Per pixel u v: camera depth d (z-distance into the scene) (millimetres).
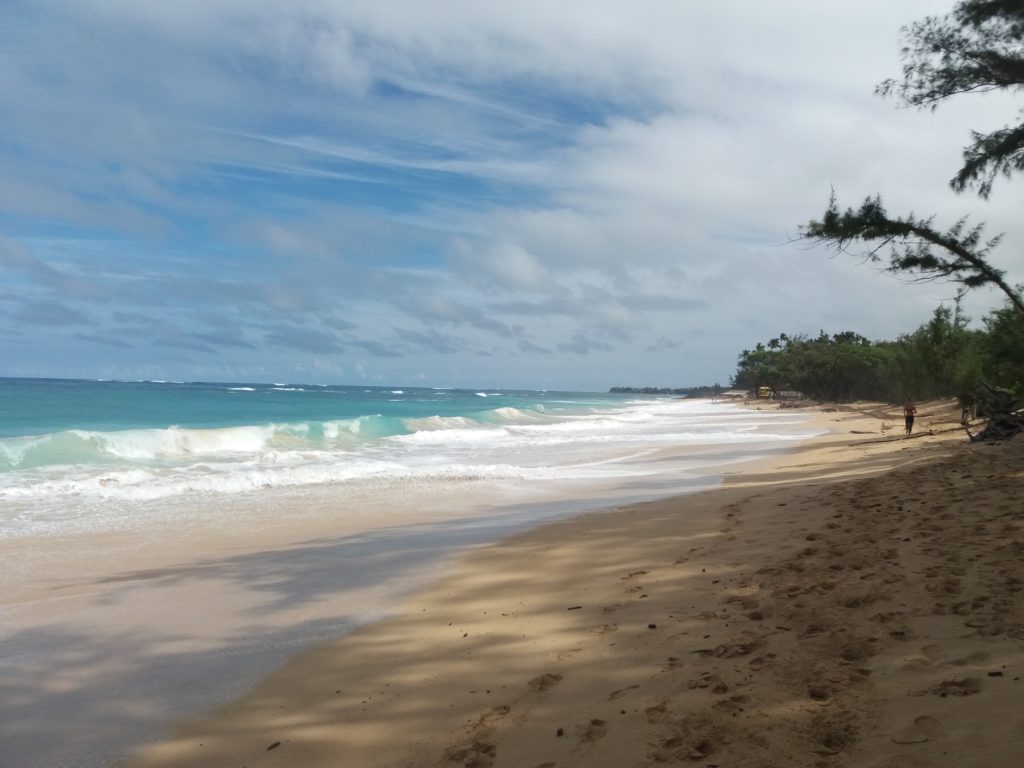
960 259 13703
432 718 4270
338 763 3836
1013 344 20797
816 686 4031
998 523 7320
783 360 117000
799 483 13469
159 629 6172
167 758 4004
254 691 4848
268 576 7887
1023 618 4609
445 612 6387
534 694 4453
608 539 8891
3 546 9547
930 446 18797
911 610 5051
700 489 13742
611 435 34438
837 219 13461
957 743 3154
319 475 16453
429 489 14664
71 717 4535
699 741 3596
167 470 18219
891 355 56969
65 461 20266
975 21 10719
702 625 5355
